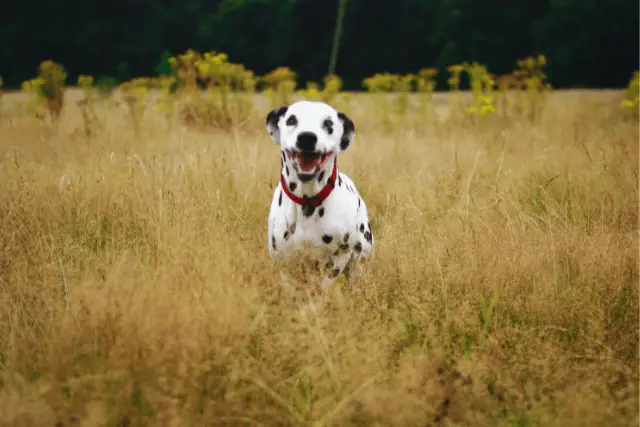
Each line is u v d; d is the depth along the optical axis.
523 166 6.82
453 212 5.05
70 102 15.89
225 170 6.08
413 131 9.25
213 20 47.72
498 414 3.02
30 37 45.50
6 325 3.50
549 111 12.12
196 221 4.49
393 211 5.34
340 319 3.24
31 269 3.96
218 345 2.94
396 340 3.36
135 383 2.93
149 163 5.97
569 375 3.14
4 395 2.82
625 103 10.08
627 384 3.06
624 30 38.75
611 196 5.58
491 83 11.68
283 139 3.99
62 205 5.22
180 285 3.42
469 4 42.00
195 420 2.79
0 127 9.30
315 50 47.56
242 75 11.18
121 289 3.19
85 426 2.66
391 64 46.72
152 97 11.54
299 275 3.84
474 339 3.46
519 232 4.62
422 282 3.77
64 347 3.05
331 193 3.97
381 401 2.75
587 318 3.47
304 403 2.96
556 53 39.31
